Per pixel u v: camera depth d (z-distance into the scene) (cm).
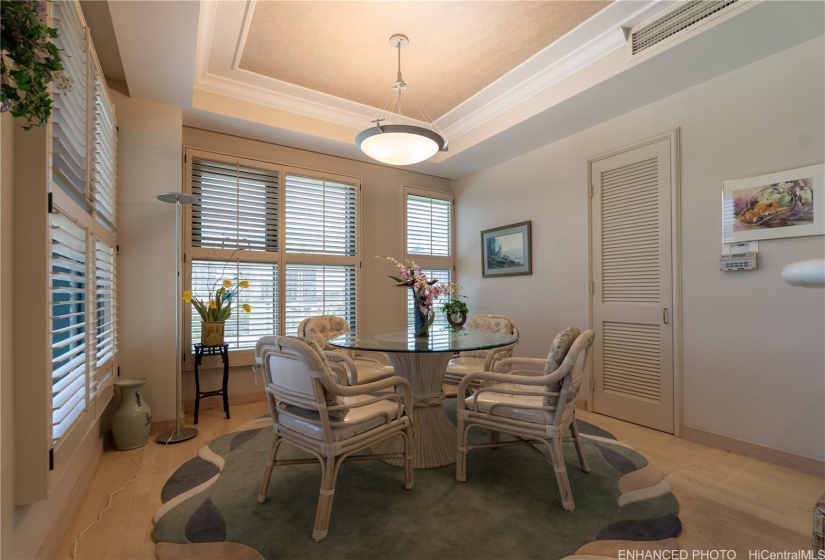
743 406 245
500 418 199
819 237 217
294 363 167
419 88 330
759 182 239
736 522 172
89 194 188
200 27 242
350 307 418
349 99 348
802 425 222
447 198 492
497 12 241
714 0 214
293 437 178
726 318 254
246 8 235
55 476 136
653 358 292
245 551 152
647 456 243
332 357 268
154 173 292
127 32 214
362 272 429
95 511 182
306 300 391
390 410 191
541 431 186
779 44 226
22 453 125
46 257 132
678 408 275
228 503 187
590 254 338
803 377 222
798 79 226
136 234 283
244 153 367
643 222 300
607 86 275
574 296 351
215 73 303
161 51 231
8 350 122
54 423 137
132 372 279
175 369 293
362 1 230
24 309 128
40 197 131
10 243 125
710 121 264
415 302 259
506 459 238
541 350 379
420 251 470
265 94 333
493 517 175
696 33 219
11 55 87
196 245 341
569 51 279
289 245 385
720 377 256
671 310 281
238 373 359
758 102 241
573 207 354
